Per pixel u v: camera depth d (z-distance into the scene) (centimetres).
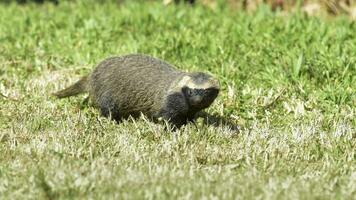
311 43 2014
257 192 1104
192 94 1401
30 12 2628
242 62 1877
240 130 1458
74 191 1100
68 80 1819
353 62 1805
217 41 2036
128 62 1548
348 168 1258
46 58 2009
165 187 1112
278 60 1862
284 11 2548
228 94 1661
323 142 1406
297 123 1529
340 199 1085
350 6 2514
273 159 1294
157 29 2256
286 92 1694
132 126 1476
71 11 2659
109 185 1119
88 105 1647
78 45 2117
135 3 2673
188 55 1959
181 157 1307
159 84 1473
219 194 1087
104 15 2464
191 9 2577
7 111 1587
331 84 1722
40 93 1719
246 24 2217
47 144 1351
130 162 1256
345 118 1539
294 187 1127
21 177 1170
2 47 2134
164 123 1454
